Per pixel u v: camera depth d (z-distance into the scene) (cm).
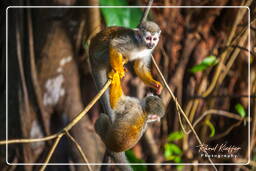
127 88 1184
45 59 1075
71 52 1088
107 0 938
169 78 1228
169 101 1238
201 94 1227
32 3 1092
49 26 1079
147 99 894
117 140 834
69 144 1073
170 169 1226
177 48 1238
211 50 1242
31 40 1082
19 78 1087
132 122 845
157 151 1215
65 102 1080
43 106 1075
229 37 1147
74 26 1080
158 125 1230
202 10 1236
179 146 1231
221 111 1217
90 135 1091
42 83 1077
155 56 1222
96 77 866
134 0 1115
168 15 1226
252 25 1205
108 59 841
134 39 842
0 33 1162
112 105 840
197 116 1252
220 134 1228
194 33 1243
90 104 630
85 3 1038
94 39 876
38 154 1091
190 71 1126
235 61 1276
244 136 1291
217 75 1191
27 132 1077
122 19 935
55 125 1085
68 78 1086
